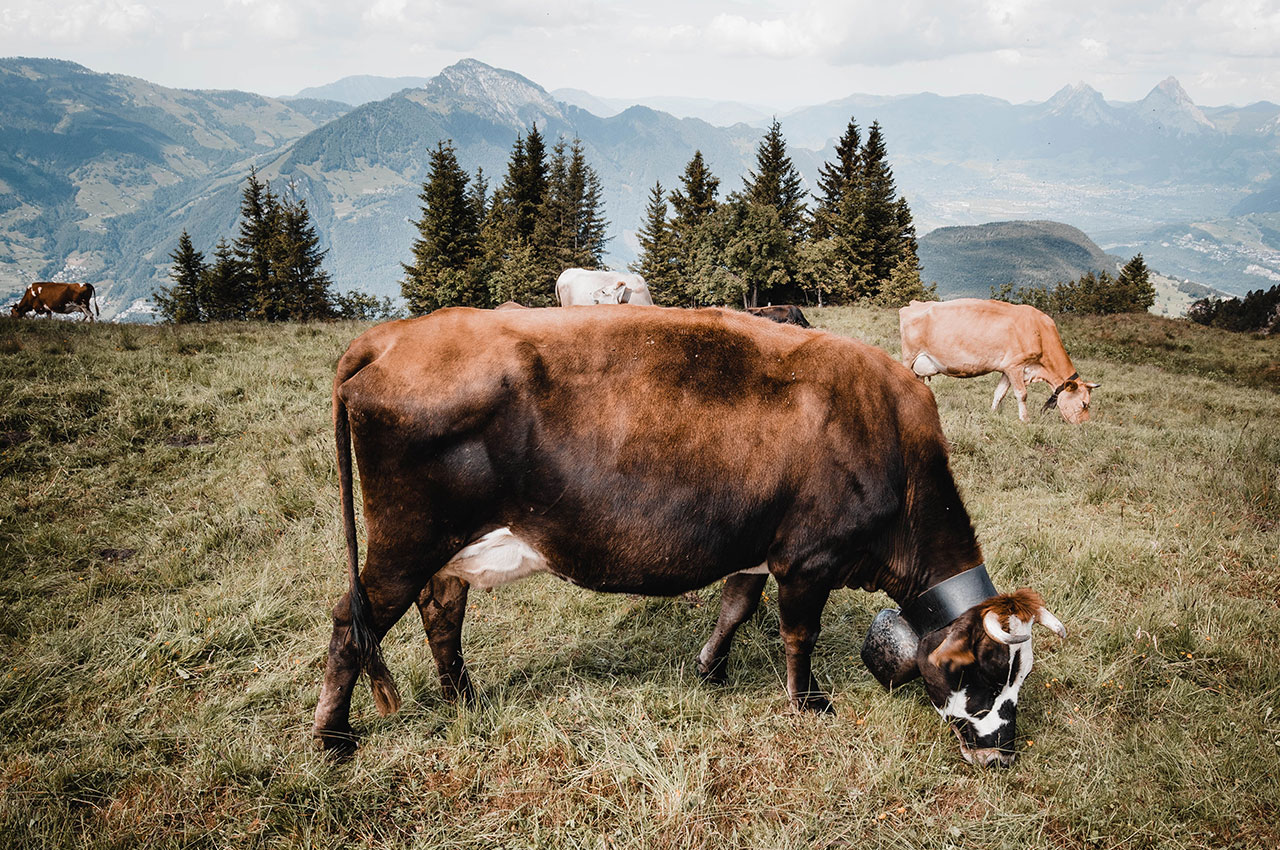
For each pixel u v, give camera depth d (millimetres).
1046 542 5945
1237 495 7043
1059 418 10750
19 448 7055
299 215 56625
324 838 3088
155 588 5020
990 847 3186
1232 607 5039
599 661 4395
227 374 9789
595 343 3352
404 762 3539
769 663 4453
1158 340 21250
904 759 3645
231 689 4047
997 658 3451
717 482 3371
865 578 4012
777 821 3242
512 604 5062
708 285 47719
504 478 3305
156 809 3211
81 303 26703
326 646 4391
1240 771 3551
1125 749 3754
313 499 6348
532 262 53219
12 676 3891
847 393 3586
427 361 3244
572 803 3342
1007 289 45688
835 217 59594
